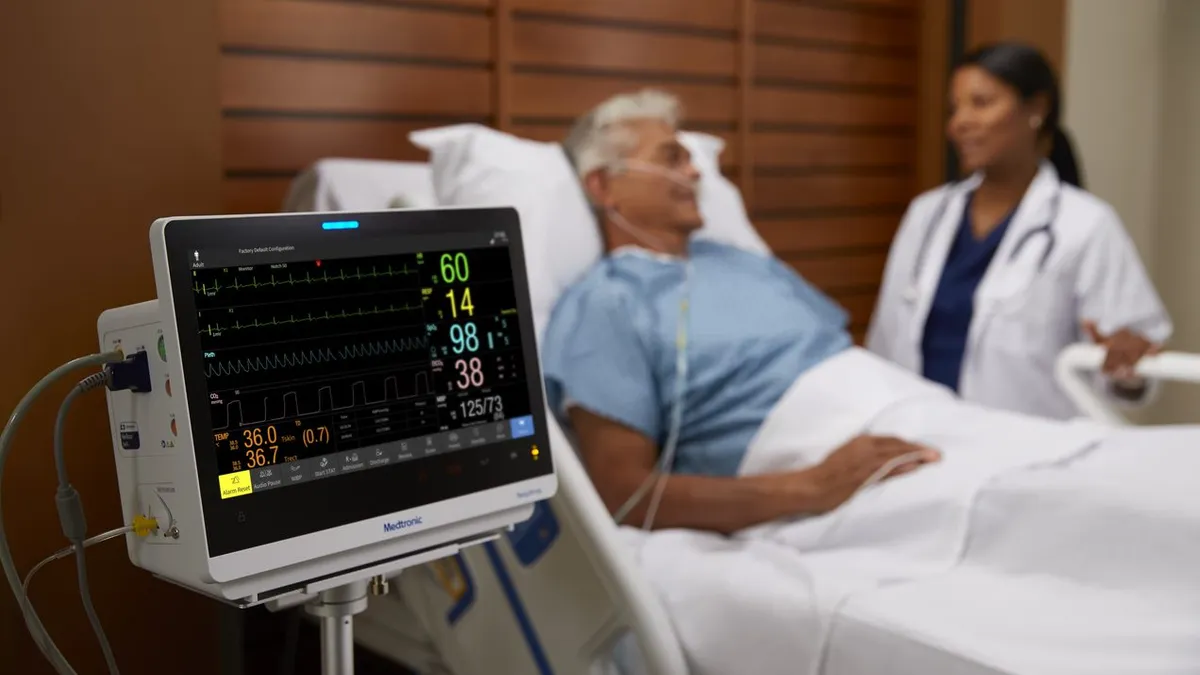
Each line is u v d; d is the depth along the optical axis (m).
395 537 1.00
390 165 1.74
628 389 1.54
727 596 1.28
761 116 2.47
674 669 1.20
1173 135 3.12
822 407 1.56
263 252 0.92
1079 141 2.90
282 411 0.93
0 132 1.32
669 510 1.50
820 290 2.66
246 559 0.89
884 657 1.14
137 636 1.45
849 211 2.71
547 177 1.71
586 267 1.68
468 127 1.76
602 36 2.16
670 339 1.58
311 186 1.69
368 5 1.85
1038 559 1.26
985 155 2.32
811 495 1.44
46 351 1.37
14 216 1.34
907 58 2.79
